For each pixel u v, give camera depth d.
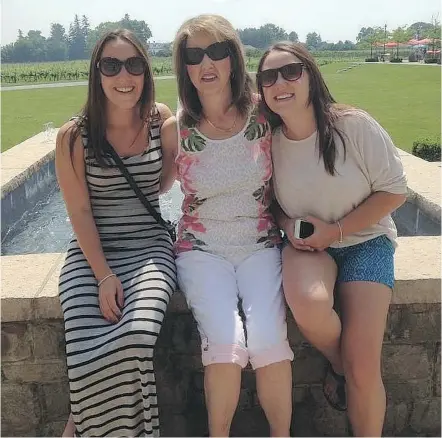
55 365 2.54
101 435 2.15
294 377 2.64
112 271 2.40
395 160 2.36
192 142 2.42
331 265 2.35
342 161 2.33
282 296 2.29
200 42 2.36
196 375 2.63
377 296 2.24
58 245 4.55
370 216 2.36
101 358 2.07
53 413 2.61
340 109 2.38
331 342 2.28
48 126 7.49
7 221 4.77
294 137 2.39
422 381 2.63
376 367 2.19
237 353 2.09
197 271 2.32
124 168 2.43
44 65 66.06
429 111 15.10
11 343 2.49
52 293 2.44
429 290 2.47
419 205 4.22
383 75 32.50
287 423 2.17
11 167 5.38
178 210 5.23
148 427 2.11
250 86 2.47
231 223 2.43
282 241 2.61
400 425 2.69
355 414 2.25
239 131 2.42
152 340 2.08
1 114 15.82
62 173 2.41
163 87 22.09
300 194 2.42
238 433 2.67
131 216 2.54
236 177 2.39
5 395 2.57
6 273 2.63
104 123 2.41
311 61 2.31
